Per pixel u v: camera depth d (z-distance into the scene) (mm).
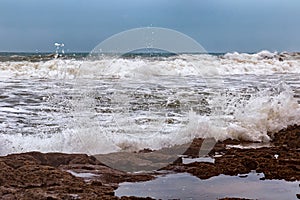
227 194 4852
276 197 4762
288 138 8000
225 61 29688
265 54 33719
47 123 8844
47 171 5262
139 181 5281
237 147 7367
